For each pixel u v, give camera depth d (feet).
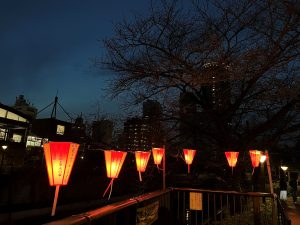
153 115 46.98
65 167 13.70
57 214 47.03
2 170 69.51
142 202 21.01
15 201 44.01
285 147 56.39
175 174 48.96
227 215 37.68
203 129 48.42
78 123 75.56
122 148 46.09
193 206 30.37
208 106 45.93
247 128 50.88
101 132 57.67
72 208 50.96
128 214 18.56
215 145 50.03
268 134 49.57
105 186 64.69
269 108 45.21
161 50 41.09
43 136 104.53
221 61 35.32
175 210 34.27
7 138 98.22
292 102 41.34
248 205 41.04
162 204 26.50
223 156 45.96
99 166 71.10
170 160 48.60
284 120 48.06
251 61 32.78
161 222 25.67
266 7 31.83
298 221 44.65
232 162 36.52
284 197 69.72
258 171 62.75
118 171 20.53
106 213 14.30
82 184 60.80
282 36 31.09
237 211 41.63
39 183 56.70
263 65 32.89
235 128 50.85
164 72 40.83
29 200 46.14
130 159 49.06
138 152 28.09
